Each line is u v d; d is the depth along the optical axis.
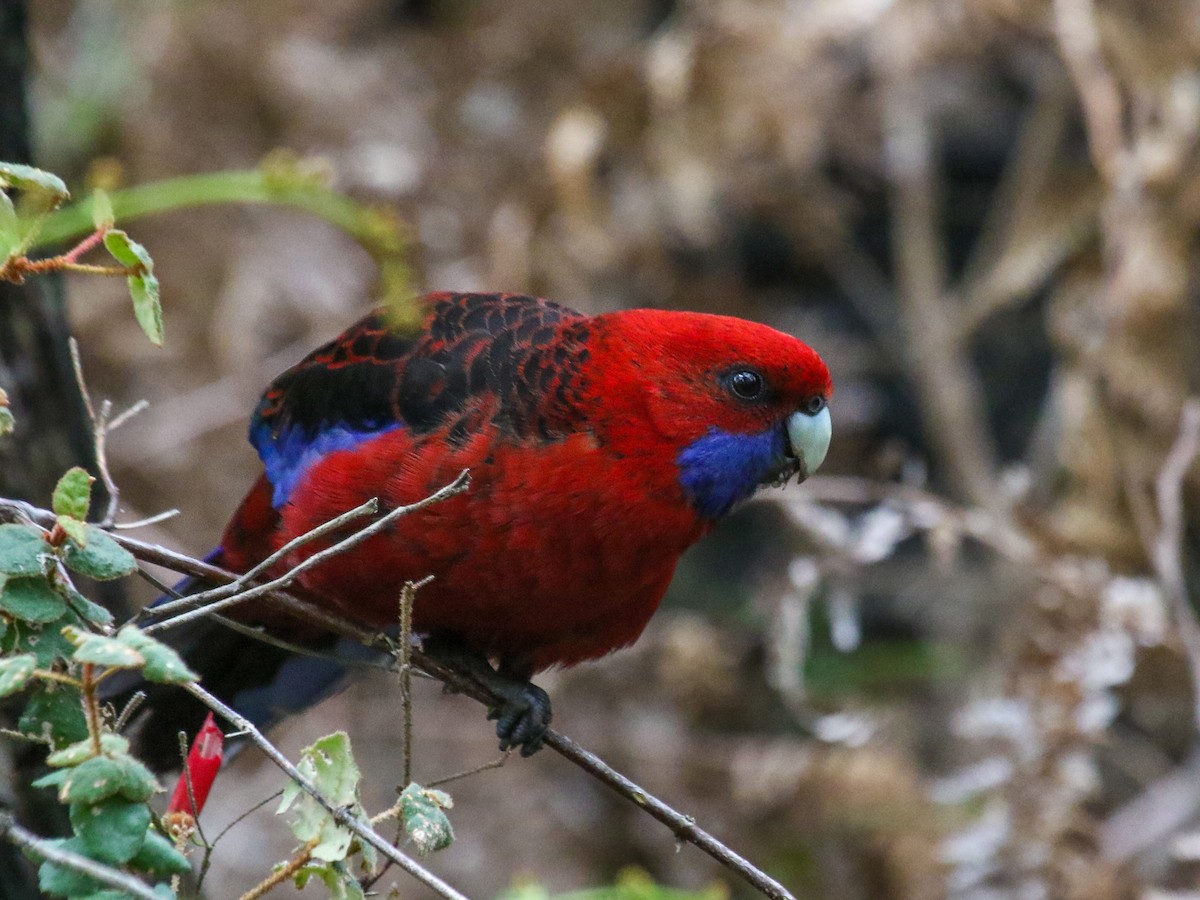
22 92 6.70
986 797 10.30
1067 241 11.67
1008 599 11.13
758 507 14.38
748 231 14.23
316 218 12.07
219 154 12.15
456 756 11.92
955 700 13.02
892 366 14.40
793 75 11.24
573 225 10.98
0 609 3.77
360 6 12.76
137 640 3.41
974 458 12.49
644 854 11.51
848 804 11.04
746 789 11.19
